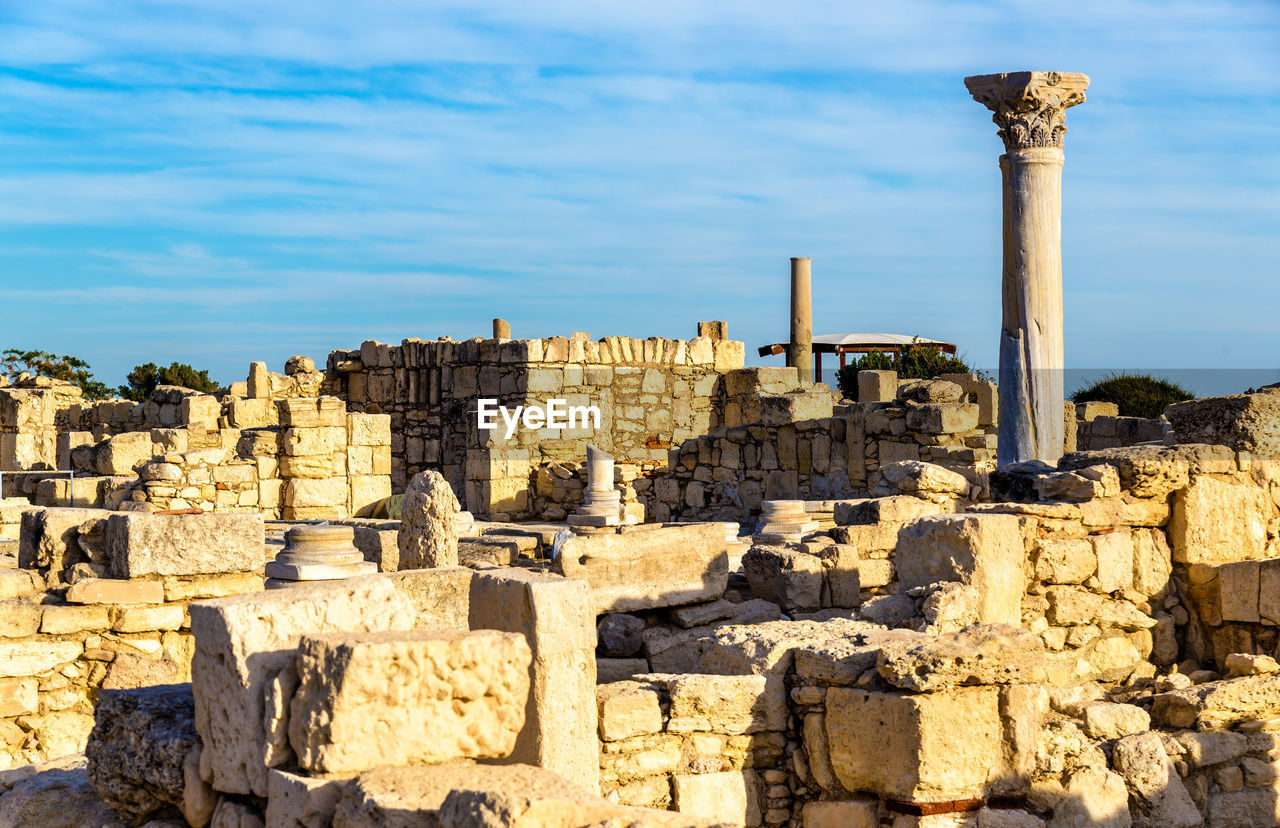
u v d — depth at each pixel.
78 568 9.64
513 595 6.40
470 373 27.05
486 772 4.95
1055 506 10.09
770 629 8.30
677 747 7.37
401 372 29.28
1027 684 7.14
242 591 9.83
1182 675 9.37
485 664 5.23
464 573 9.39
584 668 6.42
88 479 20.88
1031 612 9.82
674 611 10.59
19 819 6.09
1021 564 9.31
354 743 5.01
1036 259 14.44
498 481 25.17
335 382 31.44
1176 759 8.09
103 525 9.91
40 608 9.15
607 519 18.48
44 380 34.78
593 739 6.47
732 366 27.73
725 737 7.49
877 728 7.02
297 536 10.66
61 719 9.17
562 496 25.02
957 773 6.89
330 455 22.19
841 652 7.40
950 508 12.34
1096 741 8.13
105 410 31.83
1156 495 10.55
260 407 26.91
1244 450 11.01
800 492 22.00
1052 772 7.53
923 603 8.88
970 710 6.95
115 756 5.85
